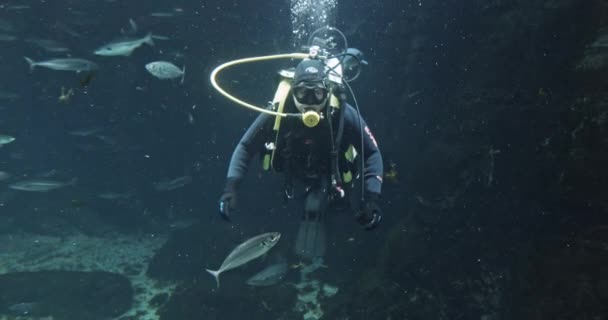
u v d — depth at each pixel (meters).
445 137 7.61
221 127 12.36
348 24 10.96
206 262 8.59
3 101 12.77
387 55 10.23
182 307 7.05
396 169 8.52
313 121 2.98
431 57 9.11
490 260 6.31
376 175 3.30
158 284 8.31
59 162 13.10
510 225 6.31
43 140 13.12
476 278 6.24
